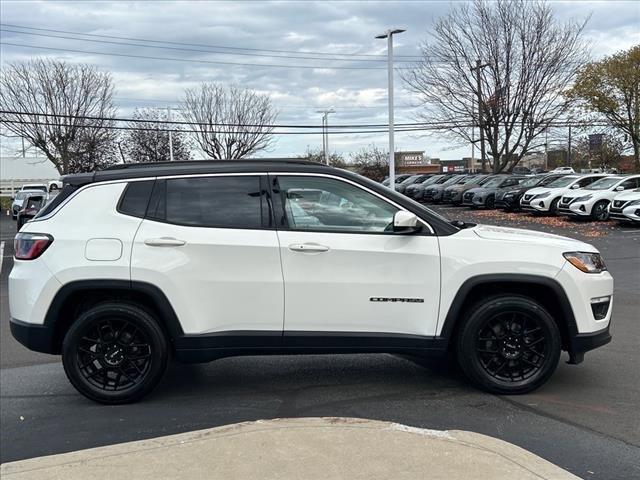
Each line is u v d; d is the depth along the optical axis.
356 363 5.57
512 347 4.56
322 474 3.10
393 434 3.62
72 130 39.97
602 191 20.61
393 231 4.45
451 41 31.20
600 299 4.57
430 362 5.56
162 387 4.97
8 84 37.72
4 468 3.31
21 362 5.91
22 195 36.59
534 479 3.04
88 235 4.39
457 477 3.05
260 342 4.41
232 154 44.56
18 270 4.48
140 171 4.55
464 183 32.34
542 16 29.95
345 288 4.39
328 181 4.51
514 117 31.58
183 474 3.15
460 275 4.40
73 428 4.14
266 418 4.23
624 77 29.19
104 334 4.50
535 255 4.45
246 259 4.36
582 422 4.06
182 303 4.36
